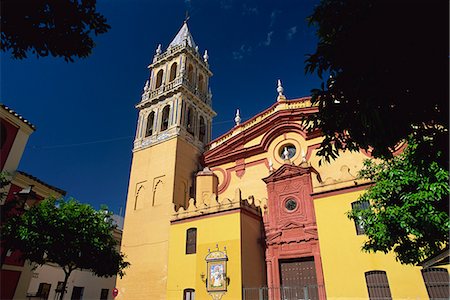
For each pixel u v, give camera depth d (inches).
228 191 1095.0
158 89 1373.0
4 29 227.6
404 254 447.8
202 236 859.4
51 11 236.4
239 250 776.3
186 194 1109.7
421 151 277.4
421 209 384.5
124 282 975.0
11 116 810.8
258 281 800.3
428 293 573.9
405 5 205.3
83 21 249.8
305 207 841.5
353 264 659.4
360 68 231.8
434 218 367.9
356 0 229.8
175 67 1444.4
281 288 768.9
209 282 780.6
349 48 234.1
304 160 944.3
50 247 564.1
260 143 1080.8
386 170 462.6
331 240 705.0
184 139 1194.0
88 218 634.8
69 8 239.6
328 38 250.8
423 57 211.2
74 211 624.7
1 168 772.6
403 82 227.0
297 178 891.4
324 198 755.4
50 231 579.2
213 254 809.5
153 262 946.7
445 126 244.2
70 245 589.0
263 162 1065.5
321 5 256.7
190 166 1179.3
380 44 219.5
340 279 660.7
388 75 225.8
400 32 213.0
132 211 1109.1
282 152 1049.5
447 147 251.6
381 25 217.6
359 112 249.0
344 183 743.7
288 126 1045.8
